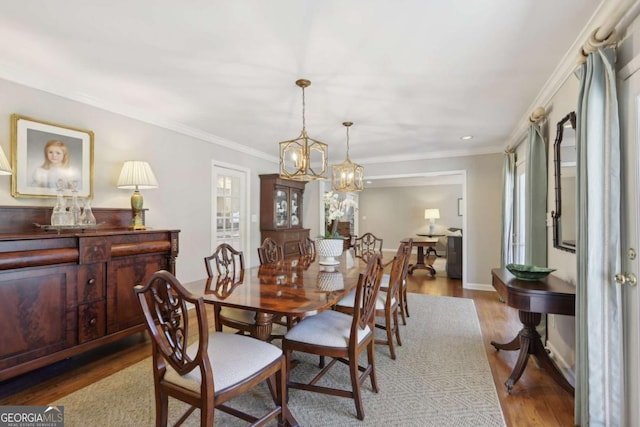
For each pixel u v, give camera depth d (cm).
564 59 219
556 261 253
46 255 212
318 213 639
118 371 239
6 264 193
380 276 205
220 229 455
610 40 161
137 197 300
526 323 222
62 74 247
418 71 239
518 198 413
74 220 251
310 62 226
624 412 156
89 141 289
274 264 301
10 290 199
